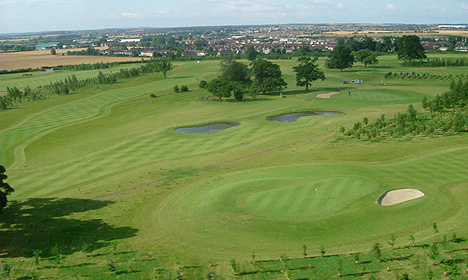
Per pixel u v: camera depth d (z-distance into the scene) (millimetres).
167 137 82062
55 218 44188
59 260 32625
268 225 37344
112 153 72500
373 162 57156
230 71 153375
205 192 49031
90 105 129875
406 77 159750
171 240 36219
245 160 63656
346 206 40219
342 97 121000
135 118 106000
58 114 117000
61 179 59625
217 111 109500
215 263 31281
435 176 47938
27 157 73688
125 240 36969
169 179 56375
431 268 27922
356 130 76188
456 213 36969
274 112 104000
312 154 64188
